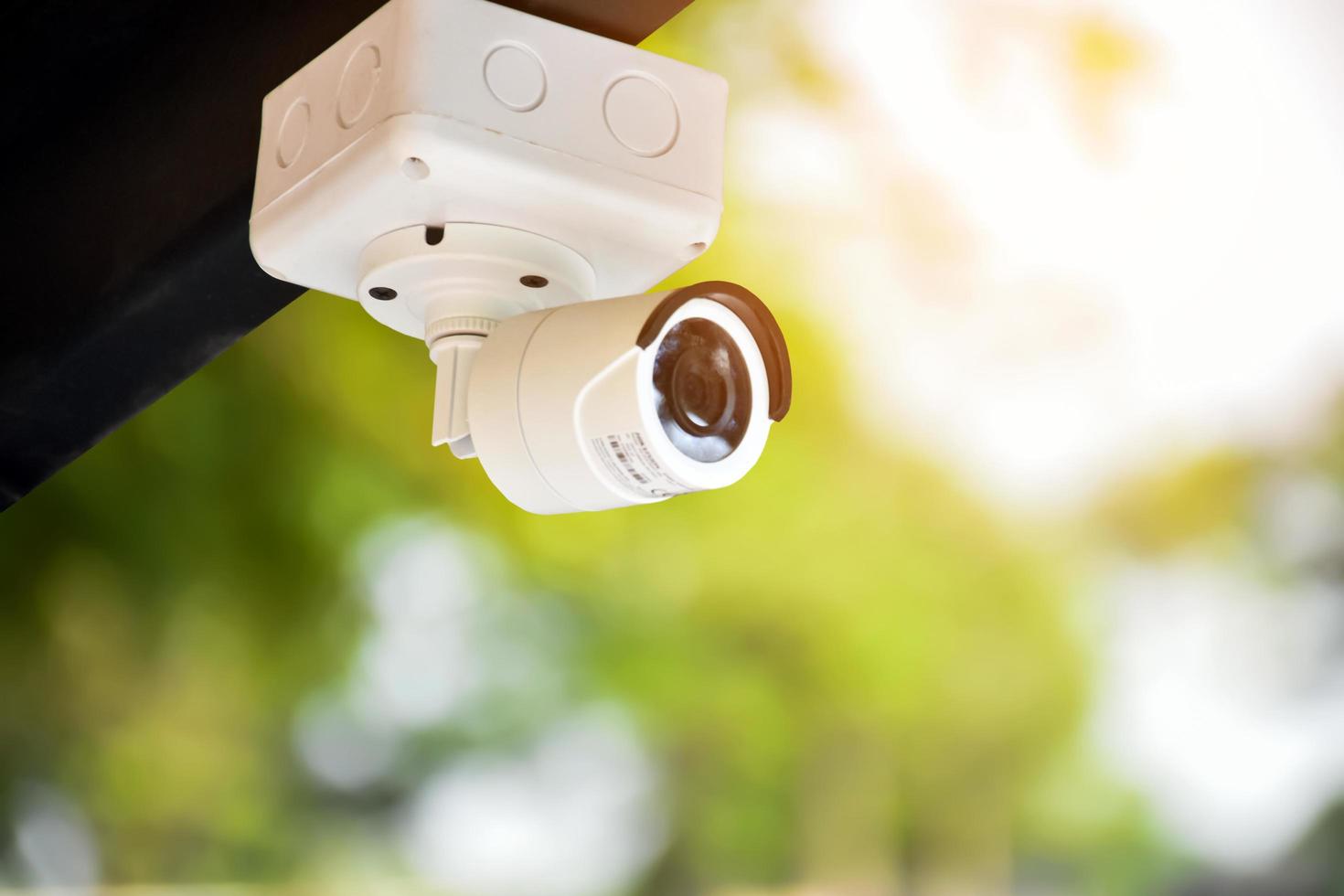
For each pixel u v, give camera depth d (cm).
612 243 151
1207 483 801
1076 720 772
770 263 732
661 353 135
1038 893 760
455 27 137
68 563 580
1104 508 791
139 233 190
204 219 181
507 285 148
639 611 680
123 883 605
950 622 752
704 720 694
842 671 725
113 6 190
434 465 625
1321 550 796
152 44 194
